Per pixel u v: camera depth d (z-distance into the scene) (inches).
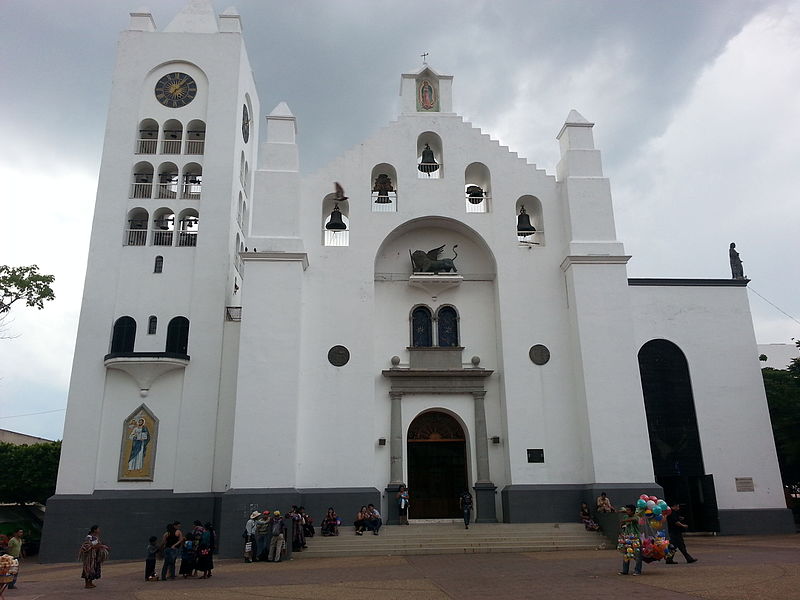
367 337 1134.4
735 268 1320.1
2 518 1363.2
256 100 1561.3
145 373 1148.5
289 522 924.0
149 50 1355.8
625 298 1146.7
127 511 1090.1
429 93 1307.8
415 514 1130.7
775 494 1192.8
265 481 1023.6
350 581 677.3
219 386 1162.0
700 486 1189.1
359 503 1051.9
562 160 1267.2
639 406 1095.0
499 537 981.8
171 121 1325.0
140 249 1234.6
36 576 834.8
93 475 1107.9
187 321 1202.6
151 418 1142.3
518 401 1128.2
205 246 1234.0
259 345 1080.2
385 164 1228.5
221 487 1115.9
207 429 1138.7
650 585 582.2
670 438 1213.1
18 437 2185.0
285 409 1055.6
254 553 924.6
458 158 1246.3
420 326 1213.7
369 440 1088.2
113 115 1310.3
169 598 596.4
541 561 815.7
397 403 1144.8
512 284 1186.0
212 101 1327.5
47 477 1416.1
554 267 1201.4
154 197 1272.1
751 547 919.0
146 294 1210.6
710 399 1233.4
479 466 1121.4
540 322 1169.4
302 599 569.3
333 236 1214.3
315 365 1113.4
